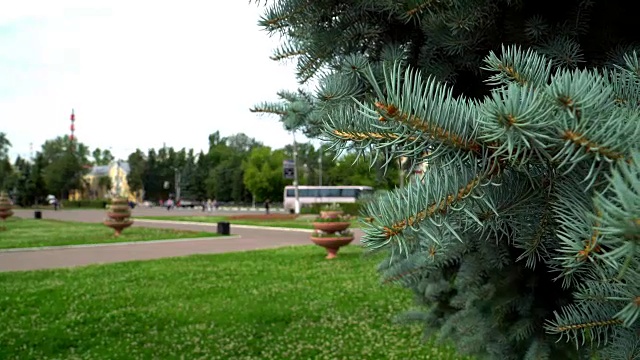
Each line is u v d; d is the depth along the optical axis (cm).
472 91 156
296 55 166
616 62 132
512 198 100
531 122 73
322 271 1084
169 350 558
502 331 187
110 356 539
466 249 163
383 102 81
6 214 3678
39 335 603
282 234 2341
